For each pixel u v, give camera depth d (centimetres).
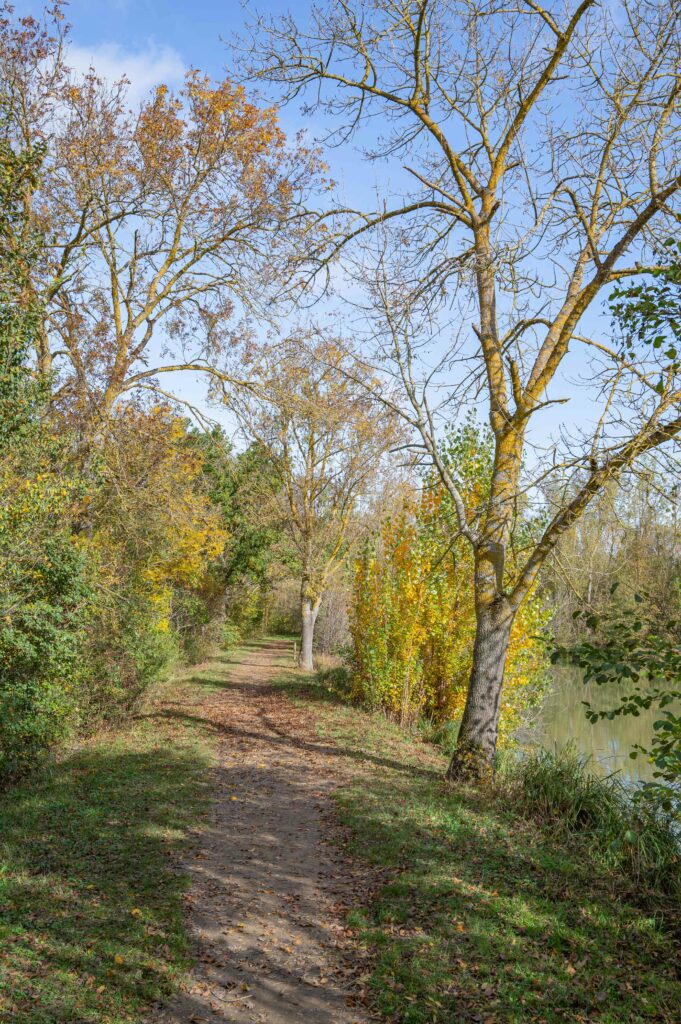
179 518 1764
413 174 1134
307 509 2930
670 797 585
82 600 1208
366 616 1828
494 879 660
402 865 704
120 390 1664
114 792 968
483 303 1103
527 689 1422
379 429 1752
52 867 687
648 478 711
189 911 620
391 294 1066
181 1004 478
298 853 776
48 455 1266
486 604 1034
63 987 469
